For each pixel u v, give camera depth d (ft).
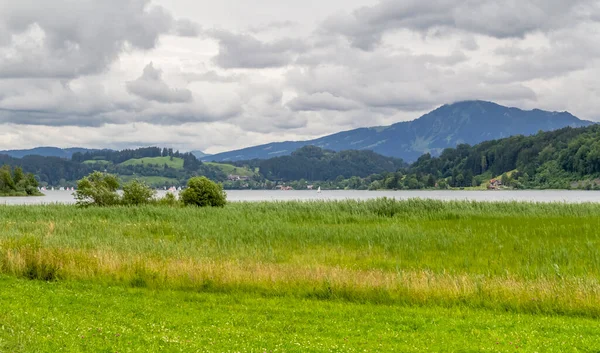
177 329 47.19
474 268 80.07
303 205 162.61
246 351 40.37
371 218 139.95
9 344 37.86
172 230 115.65
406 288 63.16
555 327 50.14
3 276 67.62
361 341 44.98
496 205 154.51
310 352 40.83
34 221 132.77
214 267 70.90
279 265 76.43
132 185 188.34
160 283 66.95
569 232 108.88
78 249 81.46
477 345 44.52
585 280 65.21
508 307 58.03
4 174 539.70
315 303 59.82
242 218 135.33
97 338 41.96
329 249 96.02
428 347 43.68
